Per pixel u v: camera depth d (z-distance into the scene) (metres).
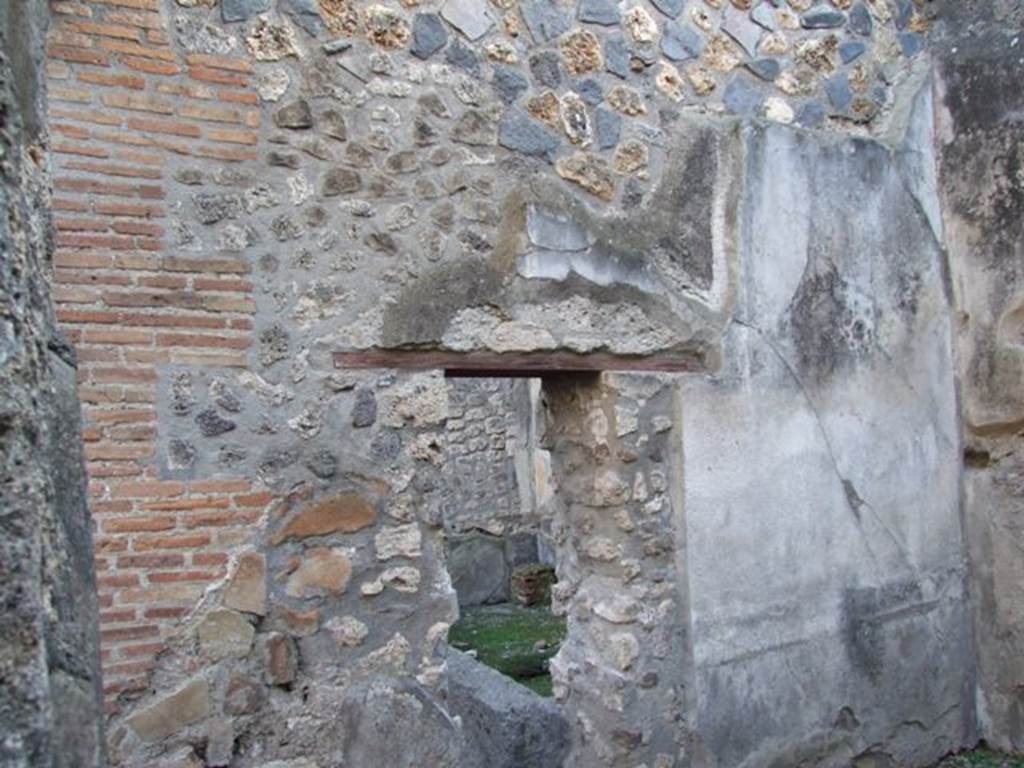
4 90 1.04
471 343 3.07
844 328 3.86
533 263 3.18
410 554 2.95
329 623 2.82
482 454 8.04
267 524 2.75
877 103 4.06
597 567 3.52
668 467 3.45
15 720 0.93
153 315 2.61
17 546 0.95
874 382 3.94
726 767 3.48
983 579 4.20
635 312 3.38
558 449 3.64
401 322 2.95
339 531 2.85
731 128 3.61
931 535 4.10
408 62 3.00
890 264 4.00
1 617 0.93
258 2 2.77
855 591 3.85
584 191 3.31
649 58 3.47
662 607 3.42
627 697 3.33
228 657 2.68
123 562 2.55
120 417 2.56
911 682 4.02
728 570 3.52
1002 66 3.97
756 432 3.61
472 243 3.08
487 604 7.86
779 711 3.63
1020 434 4.05
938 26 4.21
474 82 3.11
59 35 2.51
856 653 3.85
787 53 3.81
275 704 2.73
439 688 2.97
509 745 3.31
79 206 2.52
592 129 3.33
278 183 2.79
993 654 4.18
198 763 2.62
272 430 2.76
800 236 3.74
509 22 3.19
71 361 1.24
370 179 2.92
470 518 7.93
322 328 2.84
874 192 3.96
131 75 2.59
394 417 2.94
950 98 4.16
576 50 3.32
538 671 5.69
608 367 3.37
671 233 3.47
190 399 2.65
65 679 1.04
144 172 2.60
